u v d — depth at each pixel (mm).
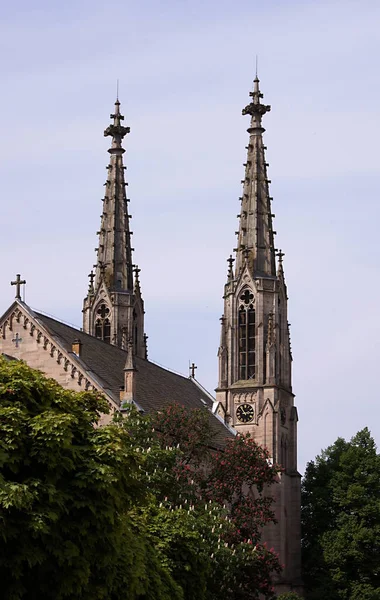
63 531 98375
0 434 97625
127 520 114125
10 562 93812
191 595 134500
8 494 91938
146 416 176000
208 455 198750
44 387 106188
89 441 104875
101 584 102812
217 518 163875
